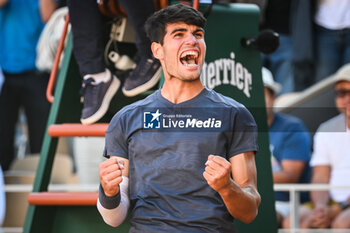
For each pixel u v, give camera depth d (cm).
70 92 871
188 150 636
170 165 634
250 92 865
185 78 650
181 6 662
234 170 646
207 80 830
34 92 1498
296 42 1490
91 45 829
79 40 830
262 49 852
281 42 1506
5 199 1244
